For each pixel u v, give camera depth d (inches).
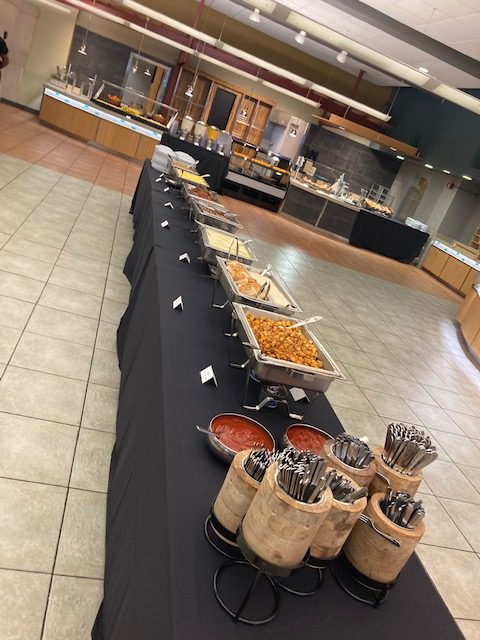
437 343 243.8
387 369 188.5
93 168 338.6
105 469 88.4
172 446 54.9
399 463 47.9
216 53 450.9
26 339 117.3
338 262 351.3
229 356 79.8
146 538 48.6
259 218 413.7
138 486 58.9
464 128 413.7
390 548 41.1
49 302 138.0
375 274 357.4
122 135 433.1
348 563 44.1
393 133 510.6
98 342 128.1
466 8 258.5
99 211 240.8
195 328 86.7
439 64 358.6
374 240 453.7
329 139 527.5
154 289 101.8
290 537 37.5
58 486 81.2
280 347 72.5
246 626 38.0
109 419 101.7
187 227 151.6
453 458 141.3
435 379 196.1
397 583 46.2
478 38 286.2
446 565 99.3
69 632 61.3
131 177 361.1
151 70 499.8
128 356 103.8
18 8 437.7
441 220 451.2
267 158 507.8
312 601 41.6
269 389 70.2
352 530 43.8
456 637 43.1
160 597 39.7
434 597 46.5
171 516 45.7
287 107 531.2
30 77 478.0
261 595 41.0
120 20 391.5
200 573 41.1
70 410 99.7
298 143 538.6
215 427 57.5
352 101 347.9
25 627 59.9
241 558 43.6
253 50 498.3
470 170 393.1
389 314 262.5
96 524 77.0
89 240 196.7
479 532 113.1
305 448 59.4
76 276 160.4
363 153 528.4
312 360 71.8
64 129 430.3
